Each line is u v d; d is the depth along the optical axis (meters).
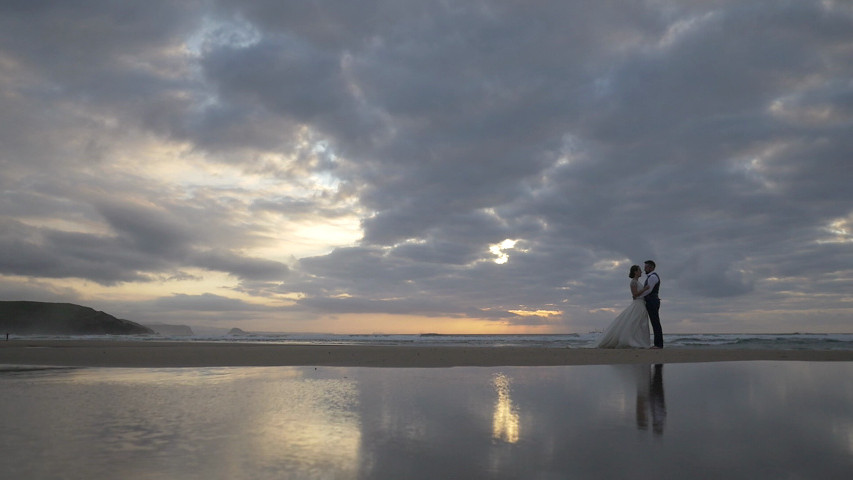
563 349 10.28
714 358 7.76
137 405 3.11
